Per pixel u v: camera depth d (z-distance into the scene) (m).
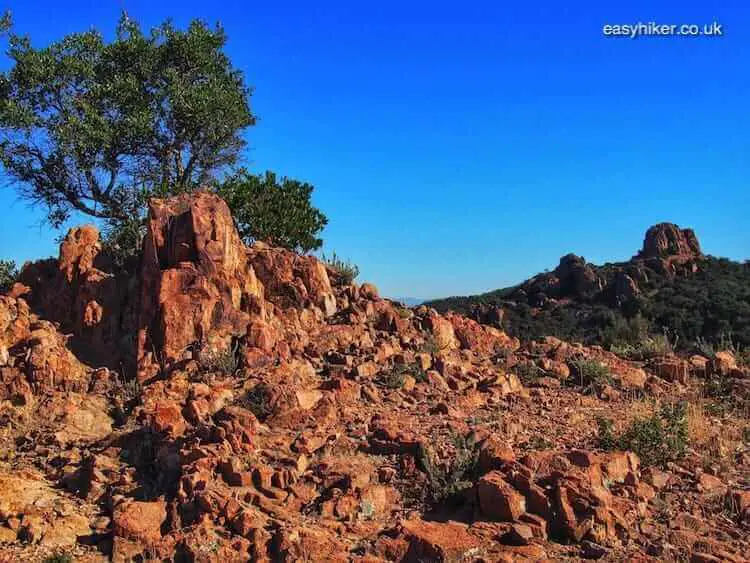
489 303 52.84
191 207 13.55
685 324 39.56
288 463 8.70
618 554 6.83
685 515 7.52
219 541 7.37
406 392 11.59
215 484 8.22
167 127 22.89
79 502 8.68
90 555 7.60
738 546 6.93
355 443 9.30
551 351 14.58
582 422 10.53
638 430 9.23
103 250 15.48
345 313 14.90
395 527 7.41
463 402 11.22
